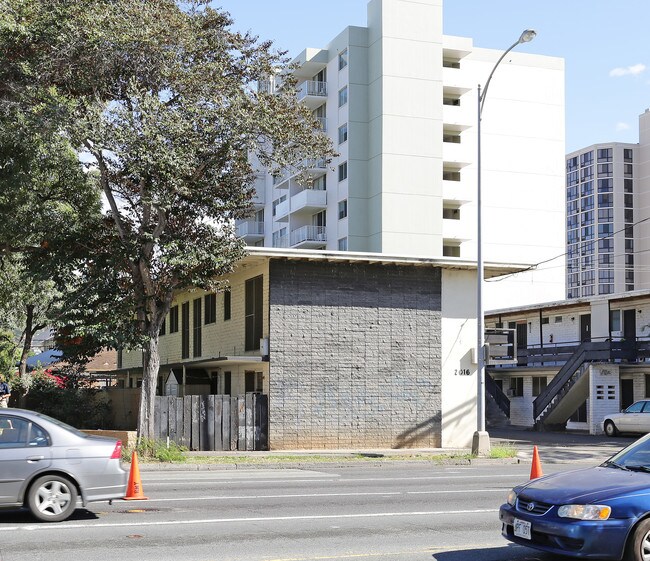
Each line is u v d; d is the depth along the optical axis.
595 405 39.59
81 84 22.22
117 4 22.14
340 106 71.94
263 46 24.47
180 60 23.09
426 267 29.34
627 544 8.84
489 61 78.12
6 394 32.88
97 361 60.50
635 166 146.75
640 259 145.00
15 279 30.67
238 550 10.26
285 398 27.45
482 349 25.89
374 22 70.44
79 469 12.31
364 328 28.47
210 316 35.00
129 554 9.91
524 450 29.47
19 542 10.59
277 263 27.72
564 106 80.44
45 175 25.06
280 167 24.38
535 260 78.25
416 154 69.62
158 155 21.30
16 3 20.97
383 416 28.44
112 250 23.41
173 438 26.25
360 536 11.38
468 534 11.69
